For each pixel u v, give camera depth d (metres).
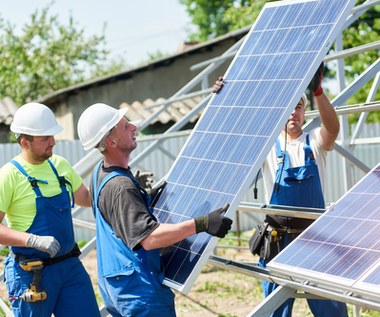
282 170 4.84
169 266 3.86
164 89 21.05
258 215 14.91
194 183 4.11
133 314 3.79
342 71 7.22
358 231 3.37
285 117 3.71
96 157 6.51
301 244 3.54
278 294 3.57
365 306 3.03
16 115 4.64
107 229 3.87
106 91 20.94
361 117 7.47
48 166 4.75
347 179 7.29
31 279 4.55
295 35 4.20
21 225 4.58
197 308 8.19
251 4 20.61
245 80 4.39
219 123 4.33
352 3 3.91
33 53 31.52
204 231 3.55
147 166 15.02
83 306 4.64
